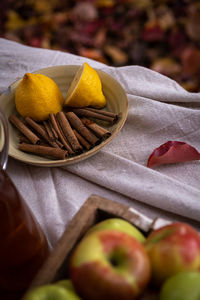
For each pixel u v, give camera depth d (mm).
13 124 678
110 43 1554
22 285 459
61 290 384
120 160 631
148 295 405
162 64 1433
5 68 784
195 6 1676
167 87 739
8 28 1639
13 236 434
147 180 609
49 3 1764
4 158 486
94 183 625
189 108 721
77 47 1534
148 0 1727
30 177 631
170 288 373
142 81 748
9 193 446
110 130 670
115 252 396
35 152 636
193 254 401
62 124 660
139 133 679
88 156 614
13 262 438
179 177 627
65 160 603
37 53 806
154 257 407
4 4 1764
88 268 378
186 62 1439
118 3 1735
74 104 688
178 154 625
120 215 455
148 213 592
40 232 490
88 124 663
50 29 1627
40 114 671
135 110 687
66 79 730
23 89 658
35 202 605
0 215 430
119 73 758
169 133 675
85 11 1698
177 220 583
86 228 453
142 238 441
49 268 422
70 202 593
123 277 373
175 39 1534
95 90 677
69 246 432
